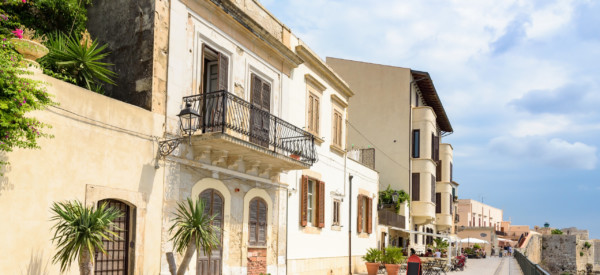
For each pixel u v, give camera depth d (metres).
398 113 36.38
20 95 7.97
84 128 10.52
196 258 13.38
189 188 13.34
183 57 13.45
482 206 95.12
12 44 9.14
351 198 25.45
